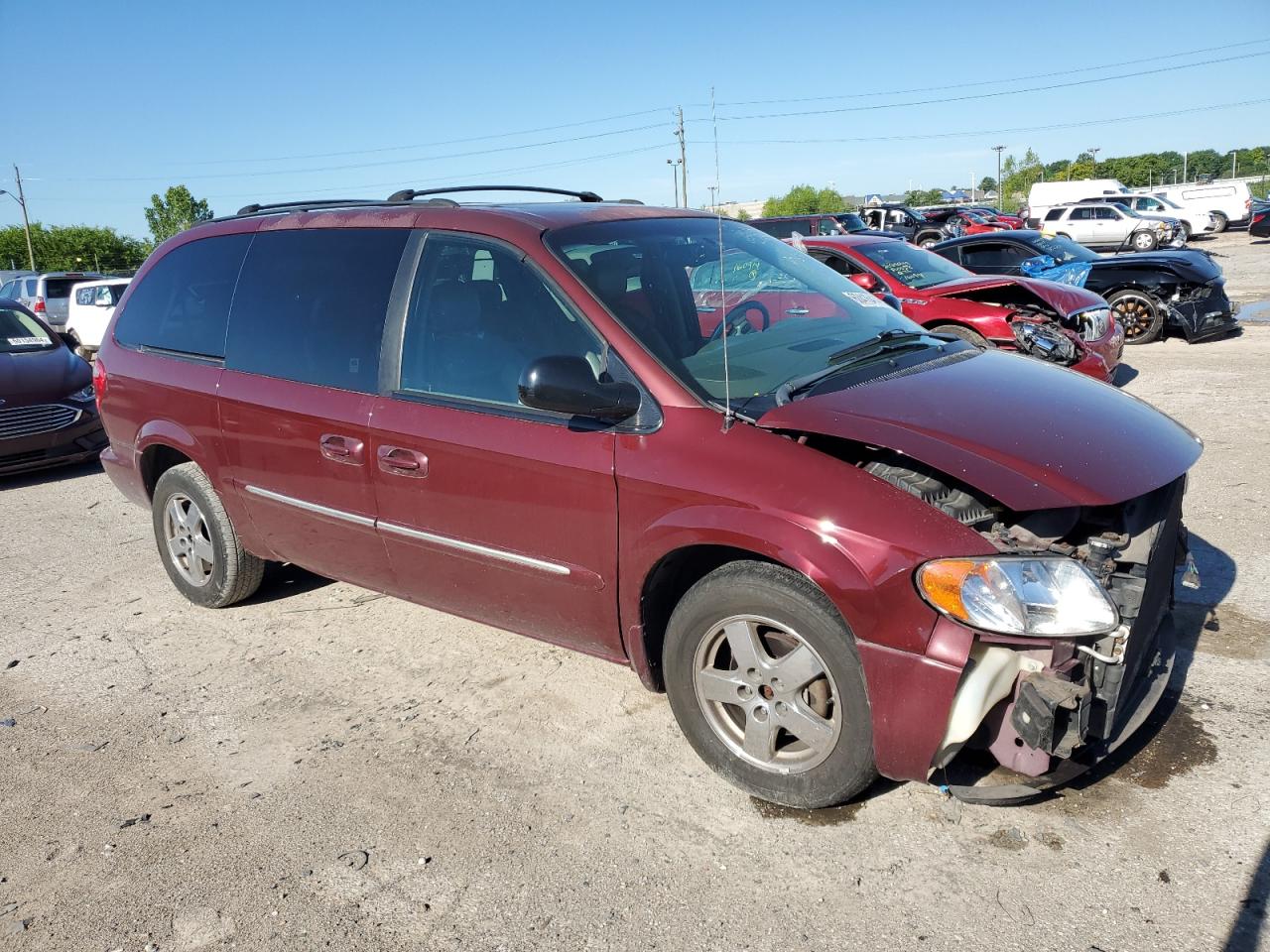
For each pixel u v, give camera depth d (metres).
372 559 3.88
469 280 3.50
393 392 3.63
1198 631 3.87
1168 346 11.11
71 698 3.98
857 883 2.60
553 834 2.90
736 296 3.58
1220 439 6.70
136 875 2.83
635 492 2.97
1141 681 2.98
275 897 2.70
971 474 2.60
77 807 3.19
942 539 2.53
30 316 8.88
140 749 3.54
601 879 2.69
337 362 3.83
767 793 2.94
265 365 4.11
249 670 4.14
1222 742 3.10
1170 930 2.35
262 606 4.86
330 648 4.32
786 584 2.74
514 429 3.26
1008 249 12.27
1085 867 2.59
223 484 4.38
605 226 3.61
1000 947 2.34
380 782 3.23
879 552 2.55
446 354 3.51
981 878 2.58
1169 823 2.73
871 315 3.84
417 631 4.45
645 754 3.29
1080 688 2.48
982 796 2.66
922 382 3.16
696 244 3.77
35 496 7.52
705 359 3.17
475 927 2.54
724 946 2.41
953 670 2.48
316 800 3.15
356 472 3.73
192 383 4.38
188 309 4.56
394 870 2.79
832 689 2.73
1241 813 2.75
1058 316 8.10
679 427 2.95
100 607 5.00
